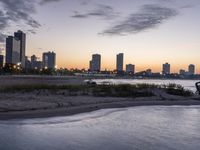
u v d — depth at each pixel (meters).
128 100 26.59
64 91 31.39
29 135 12.20
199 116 18.64
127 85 36.03
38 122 14.92
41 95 27.73
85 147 10.66
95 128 13.99
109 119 16.59
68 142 11.29
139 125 15.03
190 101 27.62
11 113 16.94
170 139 12.17
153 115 18.61
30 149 10.23
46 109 18.92
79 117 16.84
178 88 36.31
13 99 23.50
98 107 21.38
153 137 12.44
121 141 11.64
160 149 10.63
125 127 14.41
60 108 19.64
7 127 13.55
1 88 31.91
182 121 16.62
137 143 11.39
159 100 27.70
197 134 13.22
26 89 31.88
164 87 36.84
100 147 10.70
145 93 31.27
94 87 35.91
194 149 10.75
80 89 33.34
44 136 12.12
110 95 29.59
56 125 14.41
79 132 13.06
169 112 20.23
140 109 21.39
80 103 22.59
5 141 11.18
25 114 16.88
